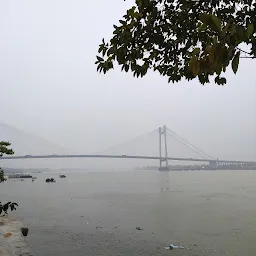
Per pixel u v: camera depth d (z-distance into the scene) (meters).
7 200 39.03
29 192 53.19
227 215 24.06
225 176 124.81
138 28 3.32
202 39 3.33
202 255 13.63
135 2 3.07
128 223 21.69
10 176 129.38
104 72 3.46
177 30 3.40
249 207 28.58
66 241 16.47
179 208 28.89
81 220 23.28
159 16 3.37
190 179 97.69
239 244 15.25
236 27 1.97
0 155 12.56
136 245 15.57
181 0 3.13
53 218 24.33
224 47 1.98
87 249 14.91
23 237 15.86
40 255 13.77
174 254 13.91
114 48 3.29
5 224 18.97
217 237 16.86
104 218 24.05
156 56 3.72
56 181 96.00
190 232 18.31
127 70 3.58
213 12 3.00
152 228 19.75
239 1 2.73
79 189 58.84
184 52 3.55
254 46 2.38
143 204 32.66
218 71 2.03
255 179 94.38
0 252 10.84
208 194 43.72
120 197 41.34
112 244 15.85
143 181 88.62
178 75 3.94
